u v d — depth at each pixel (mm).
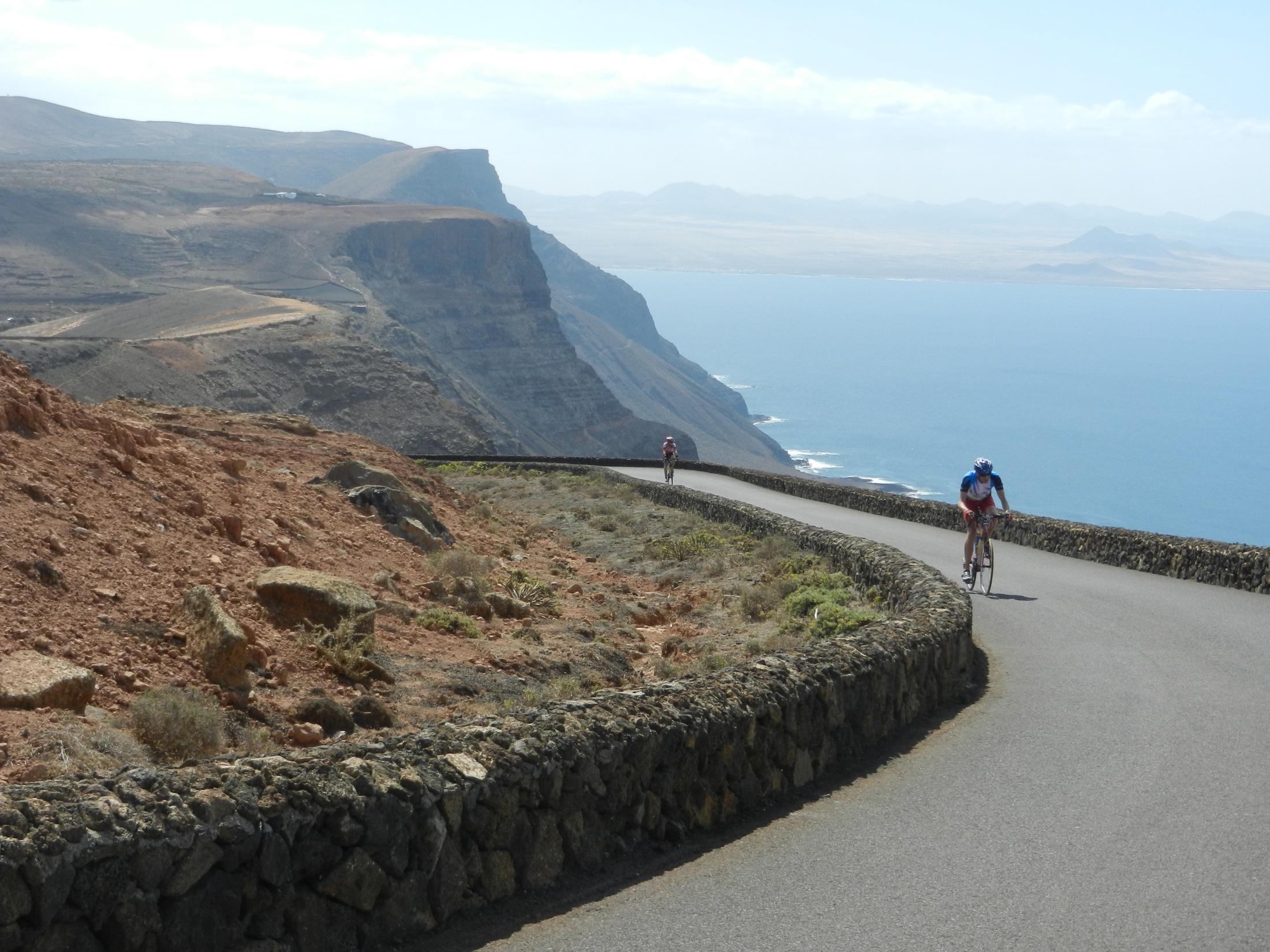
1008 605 17781
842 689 9781
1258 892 6617
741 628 17969
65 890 4738
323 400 181750
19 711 8062
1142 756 9570
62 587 10672
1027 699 11891
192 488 16031
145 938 4949
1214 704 11367
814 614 17078
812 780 9234
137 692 9367
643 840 7492
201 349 179500
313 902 5527
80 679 8586
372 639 12180
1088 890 6680
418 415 185625
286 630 12195
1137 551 22297
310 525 17812
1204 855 7215
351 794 5746
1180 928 6145
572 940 5988
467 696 11734
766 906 6477
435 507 26156
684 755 7867
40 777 6918
